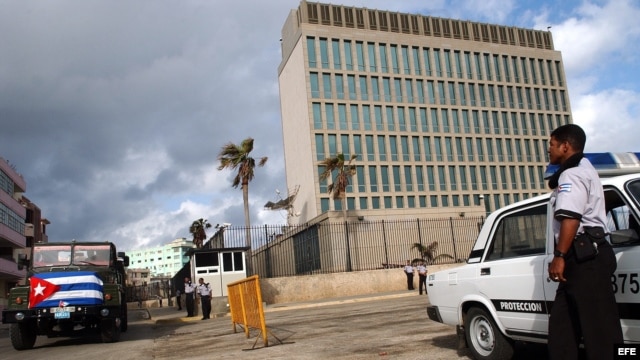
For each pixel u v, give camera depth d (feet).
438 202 206.59
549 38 249.55
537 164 229.66
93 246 45.75
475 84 225.35
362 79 207.72
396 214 147.43
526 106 233.76
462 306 20.30
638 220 13.67
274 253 108.17
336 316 49.93
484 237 19.61
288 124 218.79
